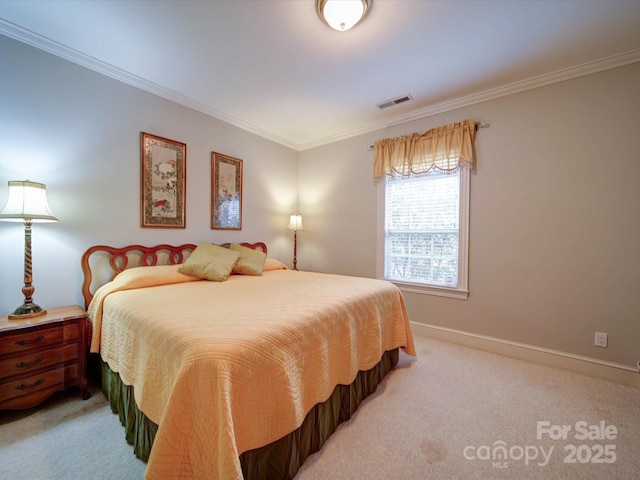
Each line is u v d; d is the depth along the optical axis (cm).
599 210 217
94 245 225
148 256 258
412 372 226
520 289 251
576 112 224
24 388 164
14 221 190
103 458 135
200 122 297
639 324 204
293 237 417
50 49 200
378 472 129
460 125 273
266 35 191
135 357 139
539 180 240
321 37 192
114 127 235
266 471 115
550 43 196
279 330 125
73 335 183
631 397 190
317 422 142
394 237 329
